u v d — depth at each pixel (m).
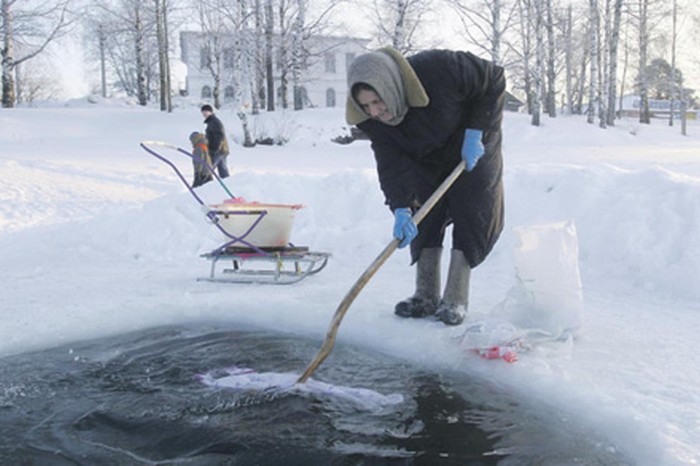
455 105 3.38
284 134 24.22
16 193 10.30
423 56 3.39
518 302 3.43
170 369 3.03
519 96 53.84
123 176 12.90
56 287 4.93
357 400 2.61
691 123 49.84
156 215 7.06
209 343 3.49
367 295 4.48
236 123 25.86
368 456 2.13
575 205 5.60
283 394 2.67
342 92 50.88
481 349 3.01
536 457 2.12
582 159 13.41
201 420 2.41
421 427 2.36
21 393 2.71
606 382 2.69
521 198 6.02
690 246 4.57
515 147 20.62
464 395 2.69
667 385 2.63
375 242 6.33
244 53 28.41
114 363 3.13
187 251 6.69
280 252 5.29
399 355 3.27
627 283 4.65
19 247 6.96
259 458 2.11
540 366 2.89
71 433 2.30
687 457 2.00
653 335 3.40
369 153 20.67
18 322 3.79
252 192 7.29
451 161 3.65
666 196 5.10
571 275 3.31
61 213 9.43
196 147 11.88
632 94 65.06
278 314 3.97
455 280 3.68
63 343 3.49
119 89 56.53
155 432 2.31
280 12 30.61
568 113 42.09
